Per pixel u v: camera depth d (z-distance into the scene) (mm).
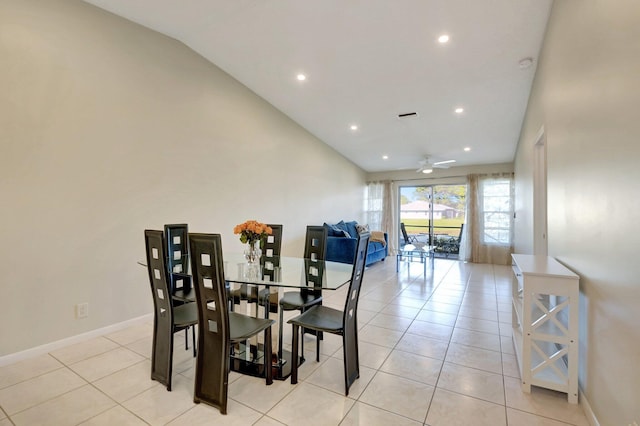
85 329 2688
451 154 6738
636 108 1264
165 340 2027
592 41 1730
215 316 1804
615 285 1449
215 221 3934
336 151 6965
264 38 3281
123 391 1967
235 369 2252
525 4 2576
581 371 1890
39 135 2404
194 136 3652
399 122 5258
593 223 1723
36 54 2385
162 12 2871
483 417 1736
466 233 7320
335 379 2135
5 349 2260
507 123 4984
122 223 2945
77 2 2619
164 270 1970
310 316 2184
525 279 1995
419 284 4949
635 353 1261
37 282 2410
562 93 2328
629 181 1322
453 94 4180
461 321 3256
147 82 3152
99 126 2768
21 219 2326
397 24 2912
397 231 8469
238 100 4270
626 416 1329
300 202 5680
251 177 4520
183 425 1666
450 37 3047
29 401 1854
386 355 2480
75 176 2613
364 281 5164
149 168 3172
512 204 6949
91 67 2711
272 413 1769
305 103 4785
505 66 3480
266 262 3002
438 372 2223
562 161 2359
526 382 1980
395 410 1798
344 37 3156
